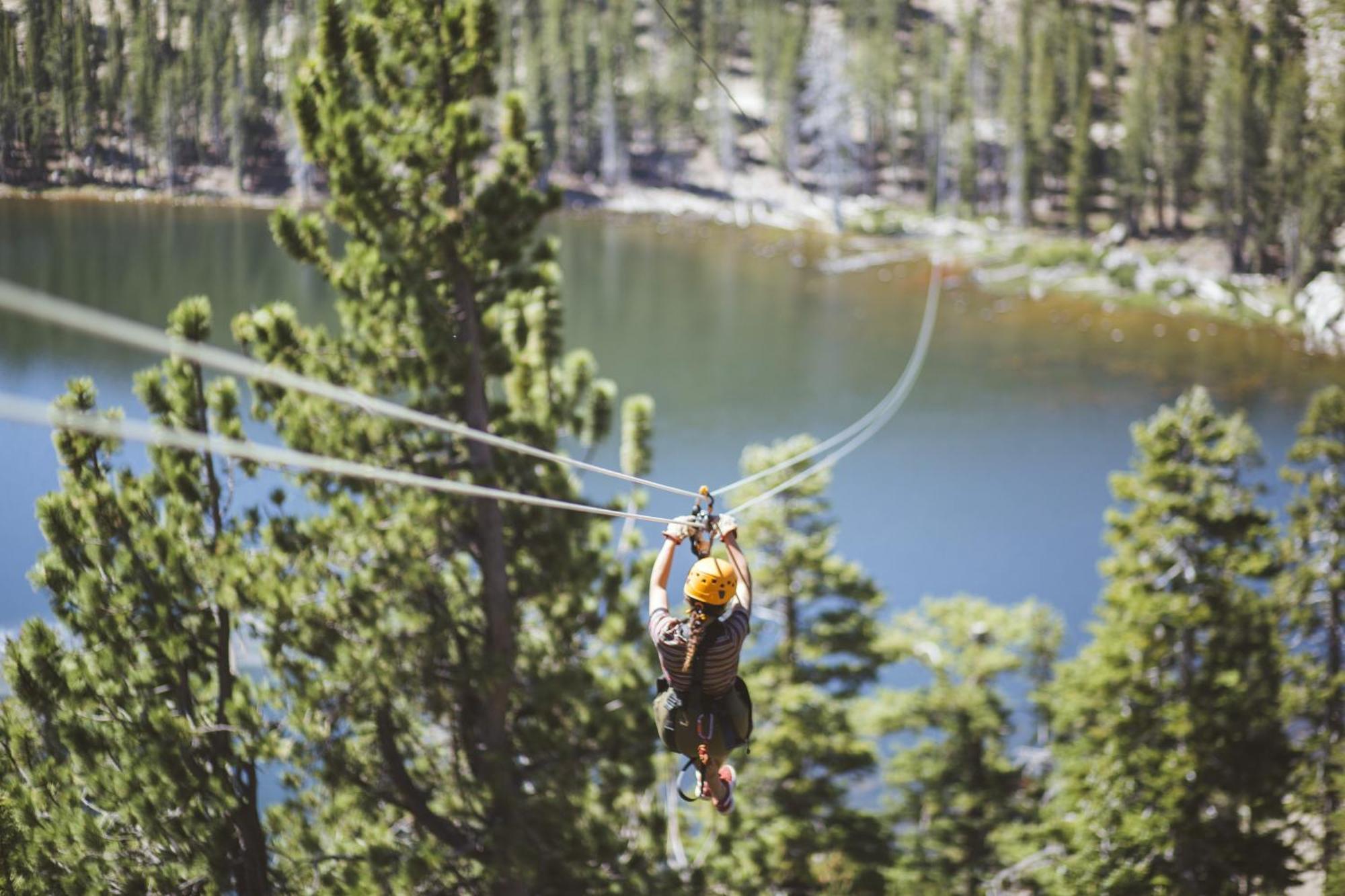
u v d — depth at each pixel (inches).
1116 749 1119.0
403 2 621.9
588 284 4313.5
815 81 5610.2
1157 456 1153.4
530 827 600.4
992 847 1210.6
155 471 535.8
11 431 1173.7
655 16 7007.9
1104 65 5999.0
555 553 652.7
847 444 2642.7
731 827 792.9
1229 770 1100.5
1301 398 3061.0
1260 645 1133.1
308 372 609.0
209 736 519.5
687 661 234.8
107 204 2000.5
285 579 542.9
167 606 509.7
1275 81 4205.2
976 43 5999.0
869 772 1211.9
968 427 2797.7
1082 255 4655.5
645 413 717.9
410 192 629.3
